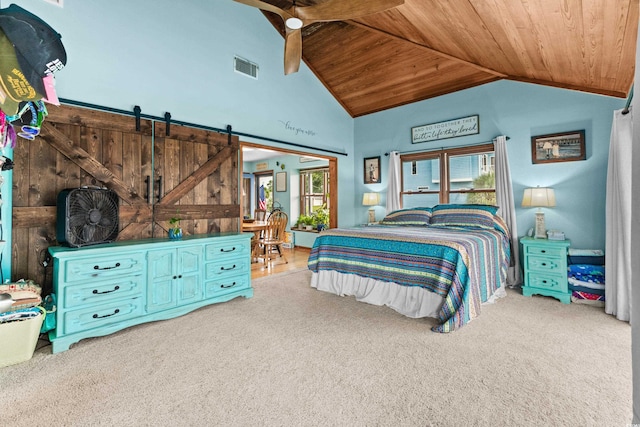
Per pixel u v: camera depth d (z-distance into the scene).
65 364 2.00
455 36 3.14
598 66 2.80
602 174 3.46
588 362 1.98
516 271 3.83
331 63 4.96
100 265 2.39
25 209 2.48
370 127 5.79
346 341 2.31
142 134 3.17
